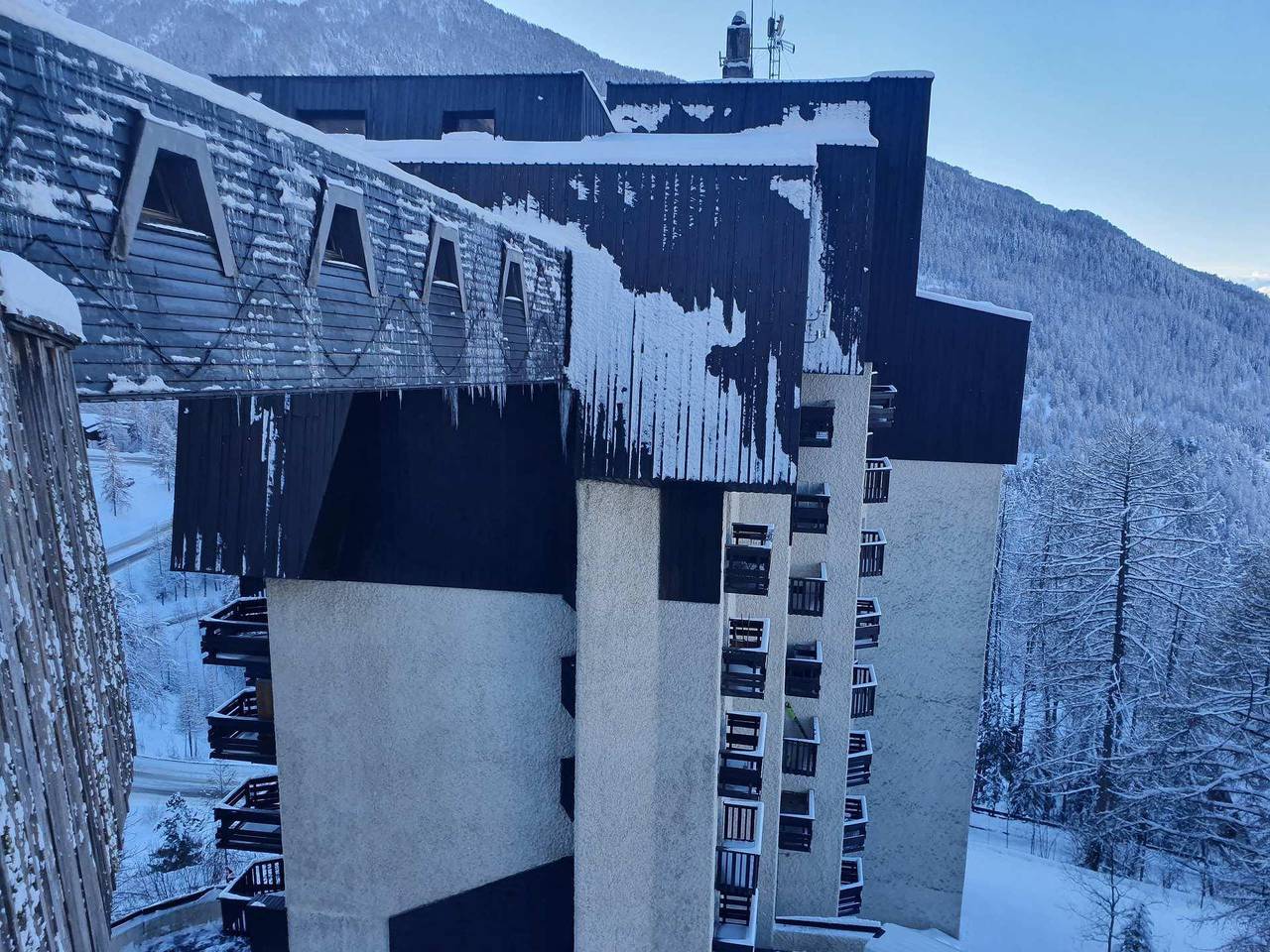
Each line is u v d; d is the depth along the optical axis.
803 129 17.77
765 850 17.41
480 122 15.99
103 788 3.37
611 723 12.41
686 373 12.08
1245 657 29.27
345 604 13.09
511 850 13.63
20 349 2.95
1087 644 32.97
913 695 21.50
